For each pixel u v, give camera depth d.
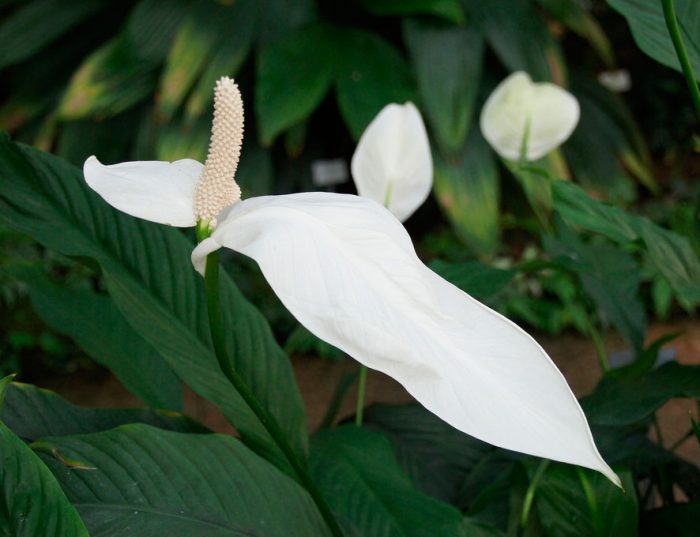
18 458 0.77
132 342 1.22
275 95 3.72
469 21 4.14
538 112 1.31
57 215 1.03
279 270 0.71
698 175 5.53
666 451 1.19
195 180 0.79
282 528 0.90
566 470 1.05
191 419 1.04
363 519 1.00
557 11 4.30
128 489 0.87
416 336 0.69
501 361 0.68
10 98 4.50
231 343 1.03
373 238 0.71
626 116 4.73
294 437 1.04
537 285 3.97
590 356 3.59
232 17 4.01
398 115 1.13
